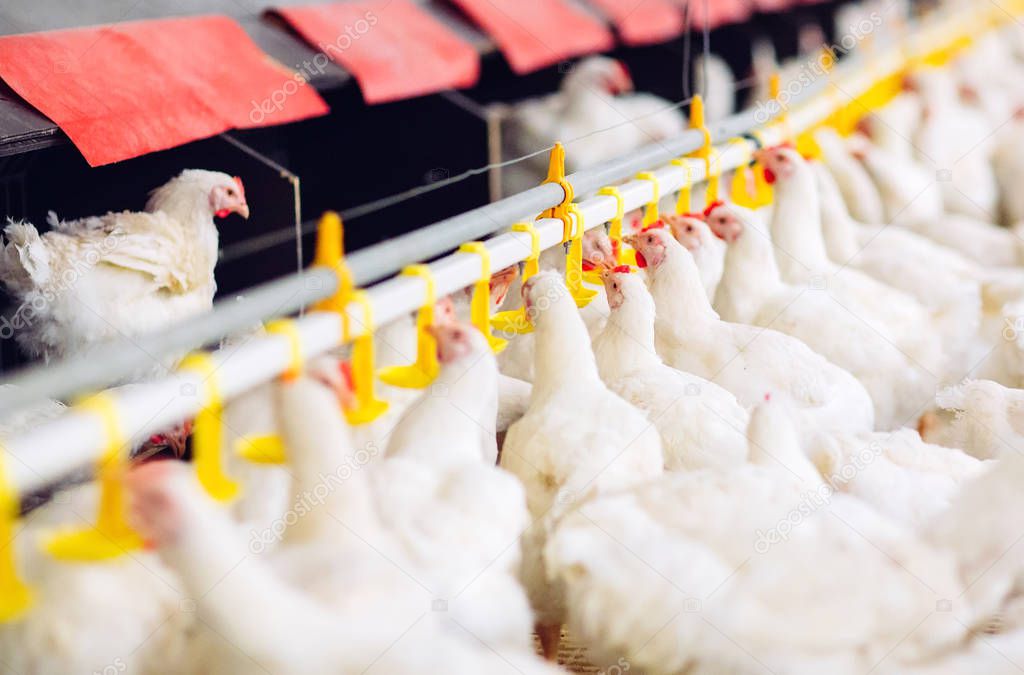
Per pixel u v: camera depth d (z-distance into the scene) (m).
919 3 6.20
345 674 1.28
